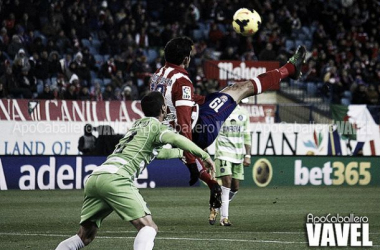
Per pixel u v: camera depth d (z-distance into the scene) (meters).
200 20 88.44
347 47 86.81
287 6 90.56
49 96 66.12
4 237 32.06
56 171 58.50
